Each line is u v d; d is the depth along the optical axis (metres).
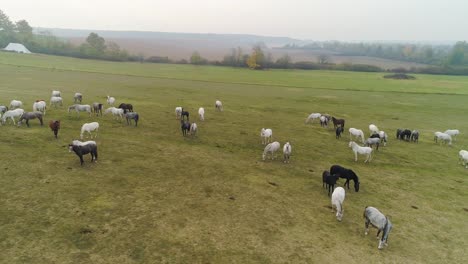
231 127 33.91
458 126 42.16
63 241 12.37
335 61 195.88
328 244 13.80
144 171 19.80
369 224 15.59
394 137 34.72
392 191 20.09
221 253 12.56
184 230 13.85
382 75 112.31
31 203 14.81
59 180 17.36
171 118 35.41
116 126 29.88
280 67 133.62
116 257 11.77
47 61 93.56
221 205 16.38
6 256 11.29
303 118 42.03
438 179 22.92
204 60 135.88
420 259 13.36
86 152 19.47
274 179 20.45
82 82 59.44
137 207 15.38
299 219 15.67
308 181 20.66
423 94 69.31
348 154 27.41
